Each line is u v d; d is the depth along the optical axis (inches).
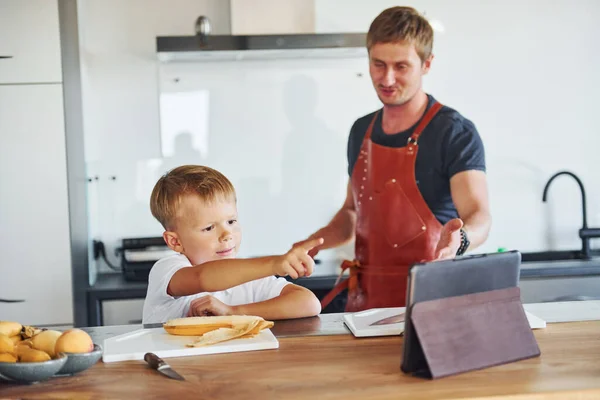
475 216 91.2
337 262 136.9
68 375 46.4
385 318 59.2
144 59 135.1
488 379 44.3
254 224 138.1
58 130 121.4
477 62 139.8
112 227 135.7
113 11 134.3
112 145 135.3
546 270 125.5
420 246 96.6
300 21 127.0
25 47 120.1
